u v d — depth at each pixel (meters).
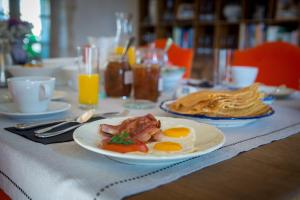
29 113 0.75
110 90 1.13
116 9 3.91
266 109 0.80
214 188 0.42
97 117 0.79
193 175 0.46
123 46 1.39
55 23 3.50
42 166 0.49
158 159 0.45
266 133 0.70
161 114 0.86
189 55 1.85
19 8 2.55
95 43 1.49
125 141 0.50
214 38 3.15
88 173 0.46
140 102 1.00
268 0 2.83
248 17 2.97
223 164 0.51
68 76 1.25
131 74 1.14
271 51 1.70
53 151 0.55
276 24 2.83
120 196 0.39
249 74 1.24
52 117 0.81
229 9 3.01
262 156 0.55
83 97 0.94
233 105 0.75
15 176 0.55
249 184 0.43
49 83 0.78
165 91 1.29
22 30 1.36
